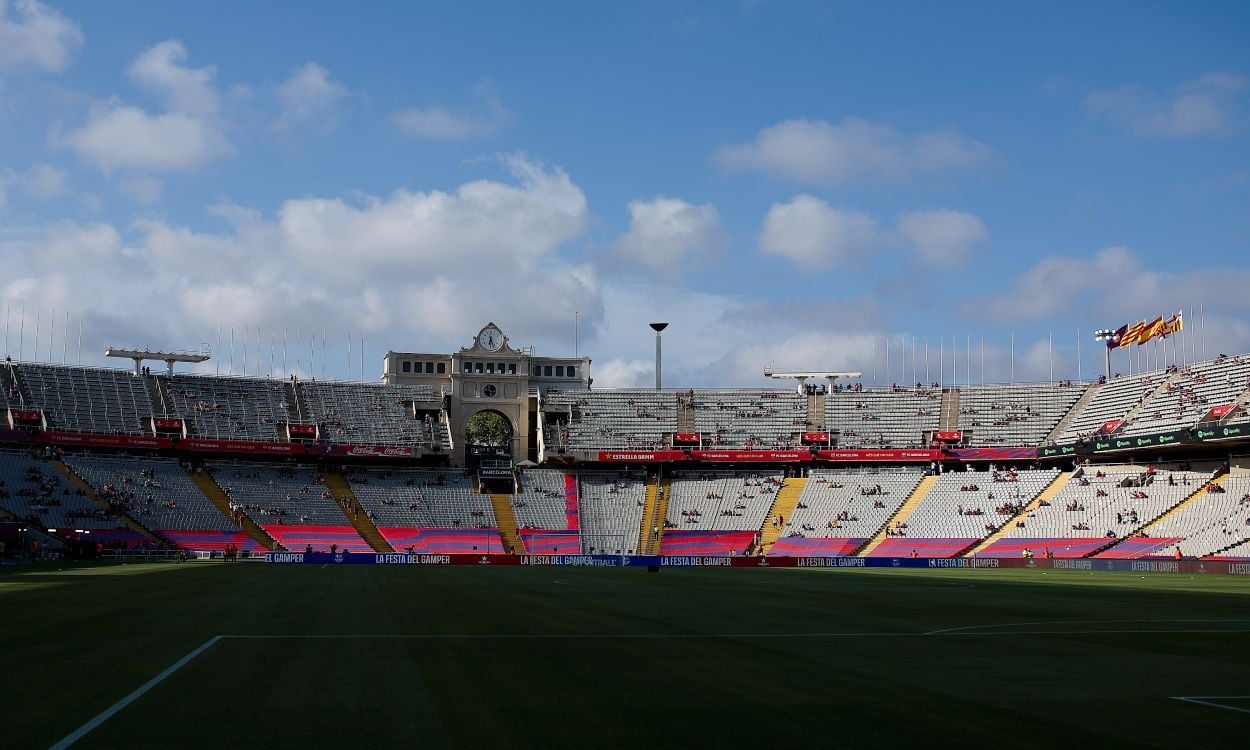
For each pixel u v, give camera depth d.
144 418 145.12
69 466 134.62
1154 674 24.75
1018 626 37.69
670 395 168.75
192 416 148.50
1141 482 132.12
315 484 148.62
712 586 68.56
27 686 21.67
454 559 117.94
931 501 144.50
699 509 151.88
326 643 29.77
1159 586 73.06
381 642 30.20
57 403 140.88
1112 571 105.12
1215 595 60.97
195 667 24.55
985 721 18.58
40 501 124.81
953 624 38.38
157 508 132.25
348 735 17.09
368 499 147.38
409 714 18.88
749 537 145.25
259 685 21.97
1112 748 16.53
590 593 58.28
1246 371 129.12
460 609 43.78
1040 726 18.19
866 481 152.62
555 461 161.00
